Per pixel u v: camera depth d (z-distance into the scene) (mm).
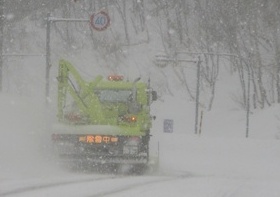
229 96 157750
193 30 179875
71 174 39875
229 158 63625
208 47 168875
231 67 165500
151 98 49188
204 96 160500
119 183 34094
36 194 26703
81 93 46344
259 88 153000
